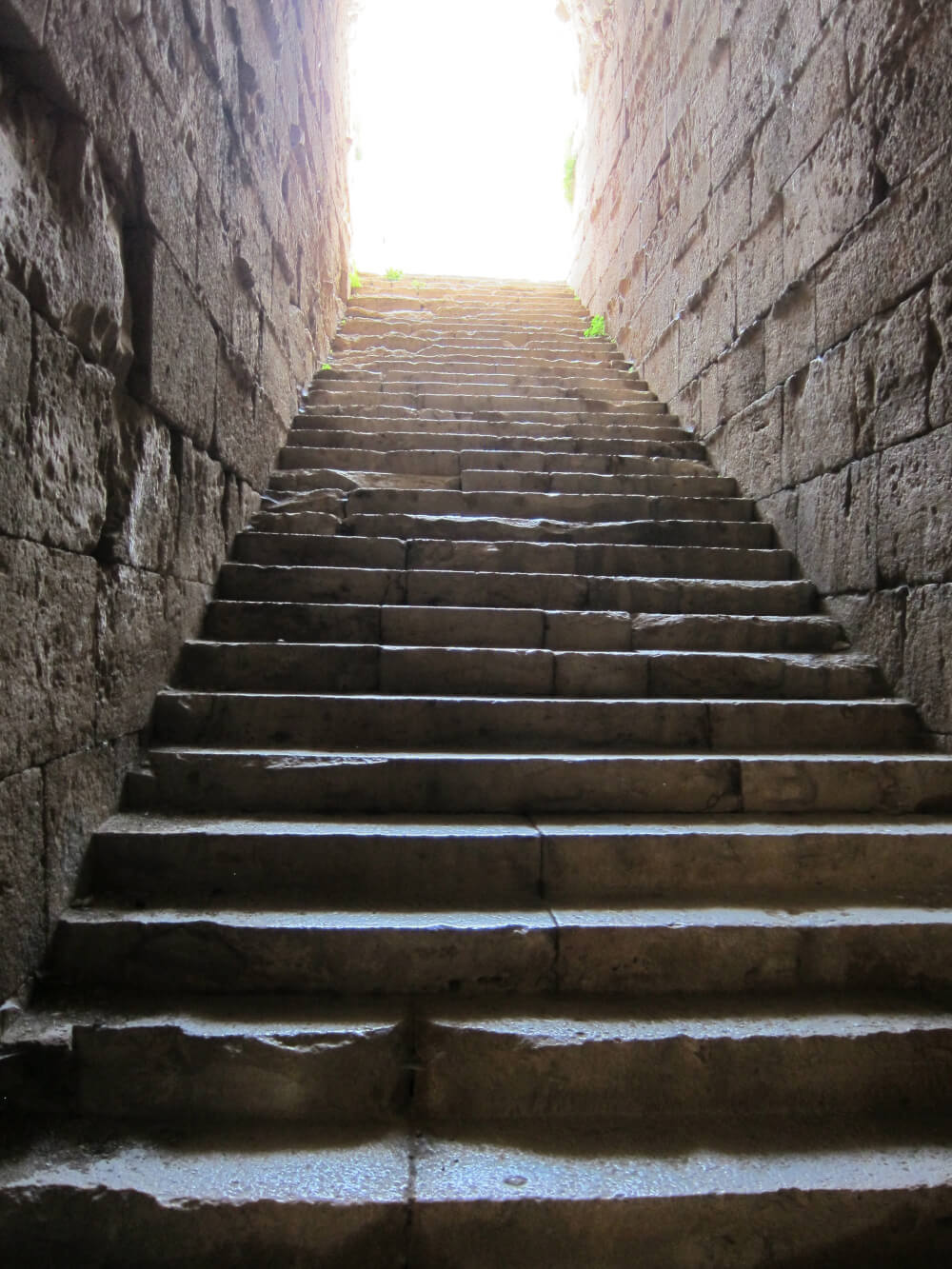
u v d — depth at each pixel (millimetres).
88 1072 2176
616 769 3186
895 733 3643
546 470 5754
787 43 5039
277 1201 1883
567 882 2834
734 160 5820
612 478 5551
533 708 3463
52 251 2396
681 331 6863
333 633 3965
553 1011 2406
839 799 3256
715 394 6070
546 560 4641
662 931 2547
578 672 3795
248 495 4730
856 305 4266
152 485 3244
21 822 2287
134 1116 2162
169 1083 2180
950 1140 2170
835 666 3945
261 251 4988
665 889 2869
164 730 3303
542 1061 2248
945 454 3590
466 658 3734
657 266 7566
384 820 2996
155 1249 1856
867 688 3941
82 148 2514
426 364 7742
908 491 3822
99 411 2732
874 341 4109
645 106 8117
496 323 9680
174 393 3424
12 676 2232
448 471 5656
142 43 2988
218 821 2908
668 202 7273
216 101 3963
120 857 2729
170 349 3354
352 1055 2221
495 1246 1896
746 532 5039
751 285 5504
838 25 4469
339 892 2756
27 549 2295
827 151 4562
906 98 3898
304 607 3961
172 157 3346
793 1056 2285
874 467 4078
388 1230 1883
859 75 4273
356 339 8477
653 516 5250
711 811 3201
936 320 3680
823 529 4500
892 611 3908
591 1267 1898
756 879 2904
